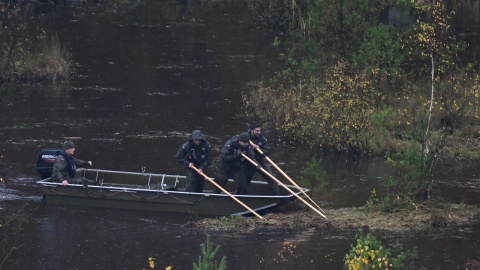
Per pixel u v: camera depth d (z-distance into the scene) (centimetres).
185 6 16888
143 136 7231
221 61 10856
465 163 6322
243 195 5138
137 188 5497
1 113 7944
